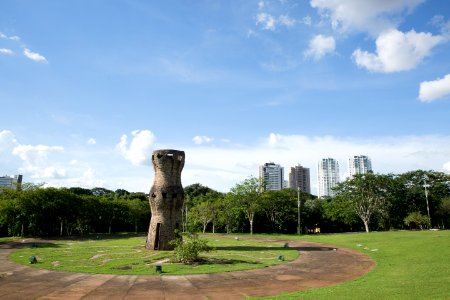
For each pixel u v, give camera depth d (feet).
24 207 196.75
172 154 129.29
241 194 239.71
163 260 96.12
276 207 269.44
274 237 194.29
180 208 129.70
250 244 147.33
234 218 262.47
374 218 284.20
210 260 94.99
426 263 79.15
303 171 547.08
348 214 268.21
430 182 264.93
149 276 73.87
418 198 267.80
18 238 192.34
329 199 324.19
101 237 200.85
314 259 98.94
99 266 87.10
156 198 127.24
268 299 53.42
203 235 220.02
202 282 68.08
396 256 95.09
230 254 109.60
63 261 96.07
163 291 60.70
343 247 130.21
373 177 245.45
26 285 65.82
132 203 281.33
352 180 251.39
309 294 55.21
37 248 132.46
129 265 88.53
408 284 57.36
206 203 268.41
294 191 317.22
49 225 218.59
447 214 265.34
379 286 57.98
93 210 239.71
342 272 78.59
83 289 62.34
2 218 196.95
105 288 63.05
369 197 248.93
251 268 83.20
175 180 129.49
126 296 57.31
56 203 207.62
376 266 84.12
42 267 85.87
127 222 280.10
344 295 52.06
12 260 98.99
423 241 118.52
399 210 270.46
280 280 70.13
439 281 57.88
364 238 154.81
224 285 65.51
